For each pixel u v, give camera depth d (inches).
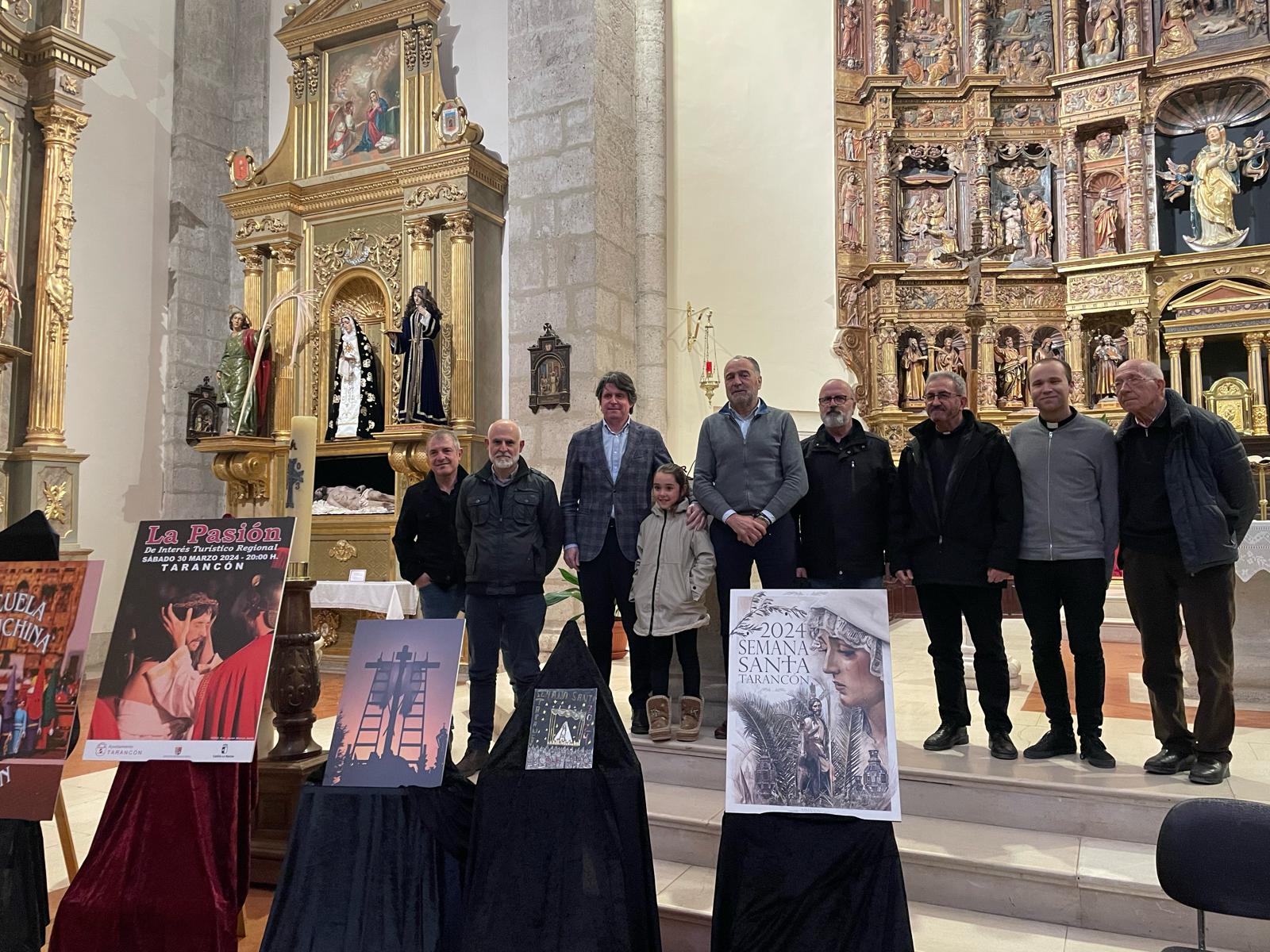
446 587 188.2
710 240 374.6
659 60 355.9
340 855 101.3
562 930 93.5
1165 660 142.0
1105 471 146.3
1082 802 133.4
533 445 307.9
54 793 105.7
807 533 165.0
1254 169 378.6
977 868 123.0
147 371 360.5
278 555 114.8
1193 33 388.2
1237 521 136.8
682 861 139.7
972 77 398.3
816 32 399.9
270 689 141.4
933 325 398.3
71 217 311.9
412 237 327.9
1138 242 383.2
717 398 368.8
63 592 112.7
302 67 362.3
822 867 96.1
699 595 159.0
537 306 312.7
